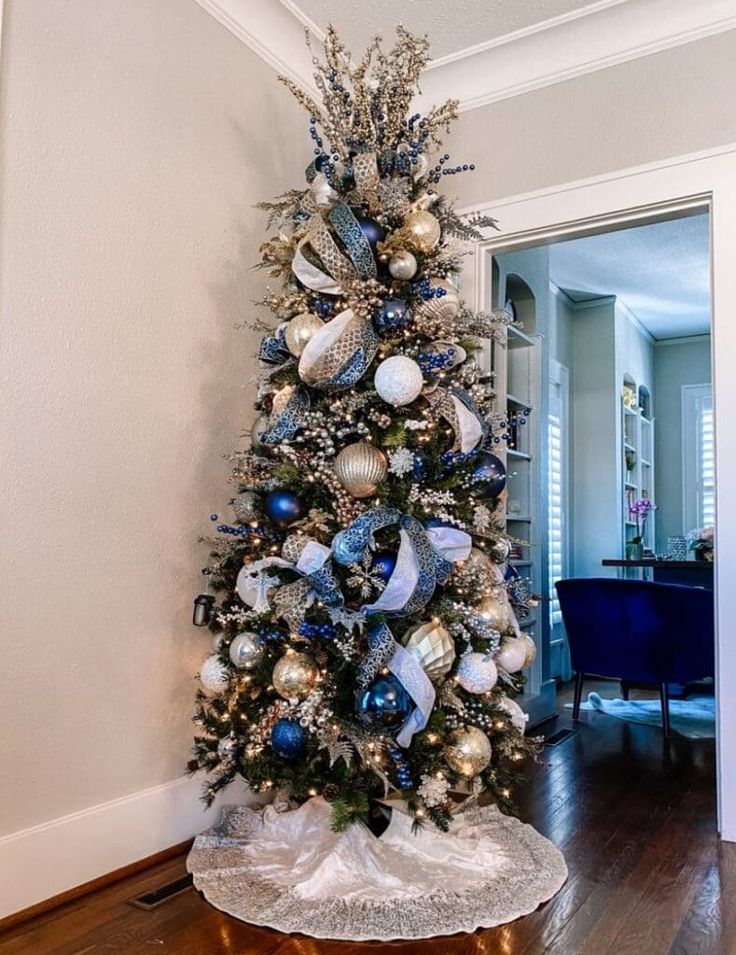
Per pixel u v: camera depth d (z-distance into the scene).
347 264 1.95
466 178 2.81
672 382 7.27
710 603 3.49
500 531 2.21
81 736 1.86
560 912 1.72
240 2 2.42
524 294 4.28
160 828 2.04
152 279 2.11
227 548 2.09
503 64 2.74
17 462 1.73
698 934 1.63
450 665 1.85
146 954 1.53
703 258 5.21
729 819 2.19
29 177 1.77
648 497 7.03
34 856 1.72
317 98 2.79
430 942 1.59
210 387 2.30
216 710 2.04
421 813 1.83
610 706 4.25
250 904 1.73
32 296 1.77
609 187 2.55
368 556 1.80
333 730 1.78
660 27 2.49
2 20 1.71
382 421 1.90
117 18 2.02
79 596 1.87
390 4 2.49
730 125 2.38
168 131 2.18
